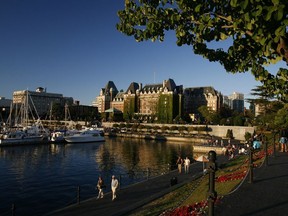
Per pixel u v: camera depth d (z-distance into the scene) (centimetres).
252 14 546
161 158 7675
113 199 3059
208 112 15400
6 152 8238
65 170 5756
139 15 875
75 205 2973
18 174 5284
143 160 7300
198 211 1521
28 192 4062
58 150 9012
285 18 523
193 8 764
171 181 3338
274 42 602
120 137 14762
